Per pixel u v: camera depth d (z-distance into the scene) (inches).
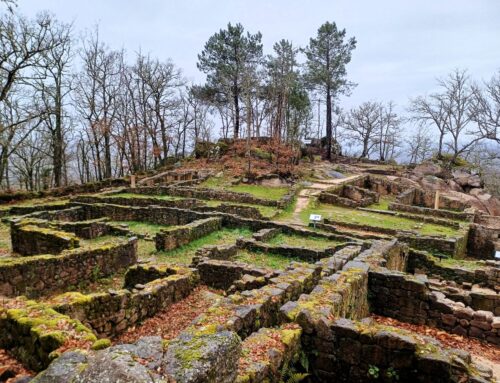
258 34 1615.4
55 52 1122.7
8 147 1076.5
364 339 189.5
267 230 597.9
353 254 408.5
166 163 1614.2
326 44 1600.6
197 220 639.1
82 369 105.2
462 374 170.9
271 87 1595.7
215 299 332.5
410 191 1168.2
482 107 1368.1
